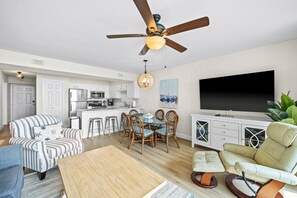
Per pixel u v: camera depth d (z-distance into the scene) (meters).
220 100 3.12
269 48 2.59
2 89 4.98
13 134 2.16
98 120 4.30
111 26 1.90
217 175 2.13
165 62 3.80
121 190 1.14
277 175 1.31
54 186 1.85
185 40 2.38
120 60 3.58
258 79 2.58
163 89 4.62
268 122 2.22
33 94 6.76
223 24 1.87
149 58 3.42
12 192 1.13
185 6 1.49
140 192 1.12
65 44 2.52
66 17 1.69
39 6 1.48
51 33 2.10
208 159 1.89
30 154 2.01
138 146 3.40
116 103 6.86
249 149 1.94
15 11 1.56
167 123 3.17
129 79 5.27
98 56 3.23
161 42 1.54
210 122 2.97
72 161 1.62
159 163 2.51
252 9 1.56
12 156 1.53
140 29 1.98
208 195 1.70
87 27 1.93
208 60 3.46
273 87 2.42
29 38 2.26
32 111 6.72
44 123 2.56
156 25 1.46
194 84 3.79
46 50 2.82
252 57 2.78
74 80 5.85
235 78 2.88
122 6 1.48
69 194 1.09
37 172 2.17
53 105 5.12
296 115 1.84
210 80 3.29
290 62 2.39
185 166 2.41
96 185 1.20
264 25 1.90
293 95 2.36
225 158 1.79
